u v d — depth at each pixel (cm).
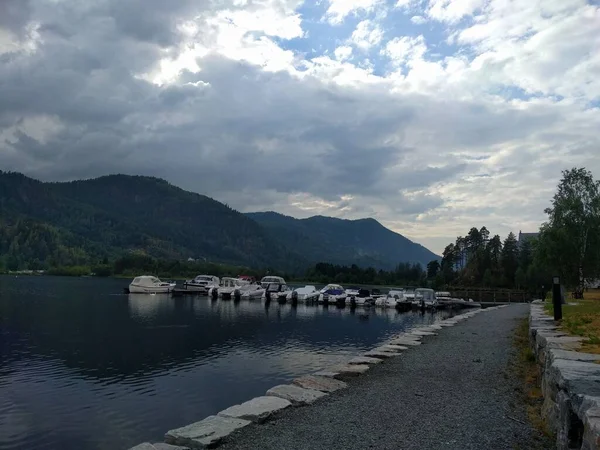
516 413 1051
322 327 4369
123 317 4784
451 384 1374
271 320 4850
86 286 10288
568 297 4506
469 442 858
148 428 1566
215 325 4303
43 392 1975
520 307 6100
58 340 3306
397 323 4912
